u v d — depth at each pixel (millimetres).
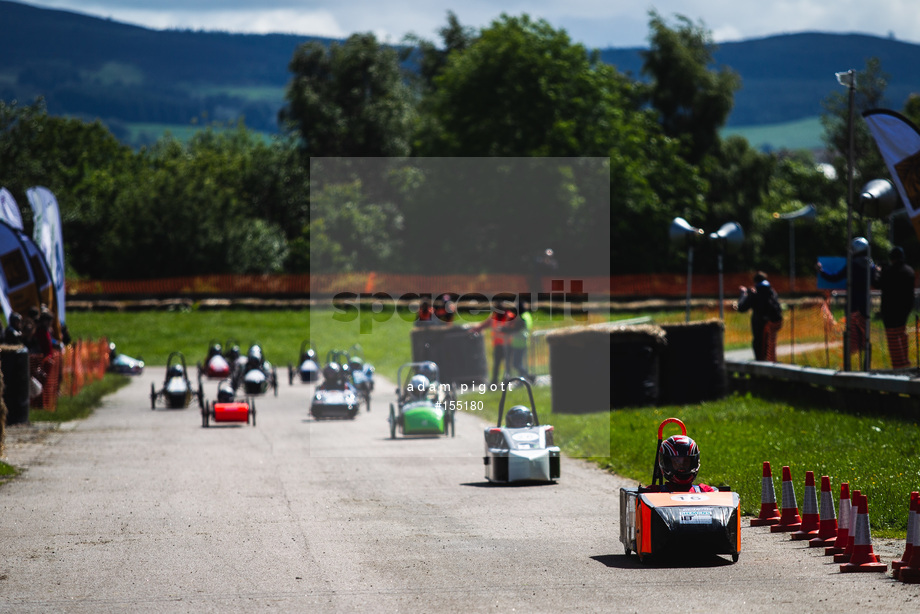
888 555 36406
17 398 88562
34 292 102312
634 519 37500
